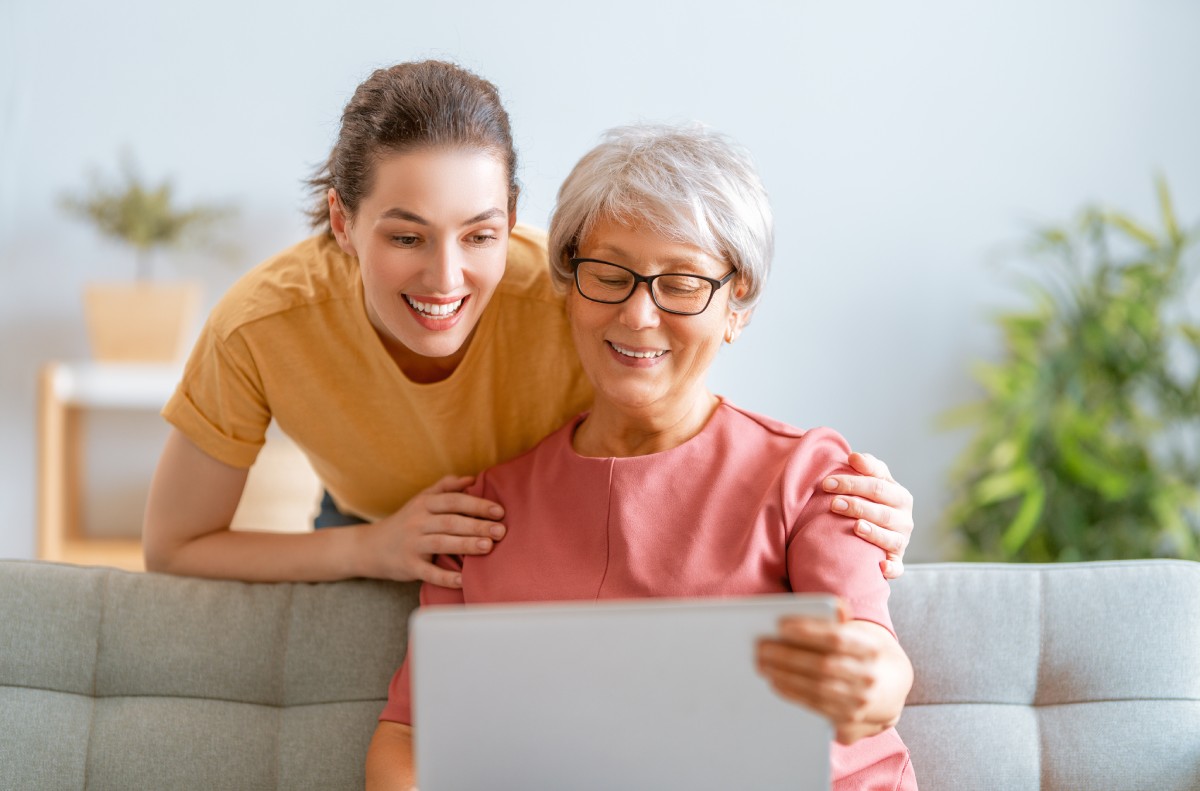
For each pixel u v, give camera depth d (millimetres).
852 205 3656
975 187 3654
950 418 3514
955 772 1460
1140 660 1477
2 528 3705
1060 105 3646
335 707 1515
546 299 1542
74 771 1456
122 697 1512
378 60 3652
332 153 1433
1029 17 3633
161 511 1609
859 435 3686
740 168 1346
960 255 3664
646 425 1418
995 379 3252
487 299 1399
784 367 3676
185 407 1565
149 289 3520
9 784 1437
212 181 3691
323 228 1599
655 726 1000
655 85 3639
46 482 3459
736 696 992
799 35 3631
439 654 986
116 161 3666
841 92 3639
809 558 1313
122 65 3652
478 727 999
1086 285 3299
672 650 986
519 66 3635
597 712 997
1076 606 1499
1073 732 1464
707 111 3641
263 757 1486
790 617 973
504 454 1643
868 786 1322
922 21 3629
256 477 3041
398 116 1306
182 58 3658
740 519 1371
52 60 3646
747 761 1003
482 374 1545
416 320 1373
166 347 3547
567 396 1604
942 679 1493
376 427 1600
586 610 982
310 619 1535
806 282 3662
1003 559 3232
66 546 3607
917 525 3678
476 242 1352
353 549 1548
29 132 3652
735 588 1327
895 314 3668
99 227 3611
